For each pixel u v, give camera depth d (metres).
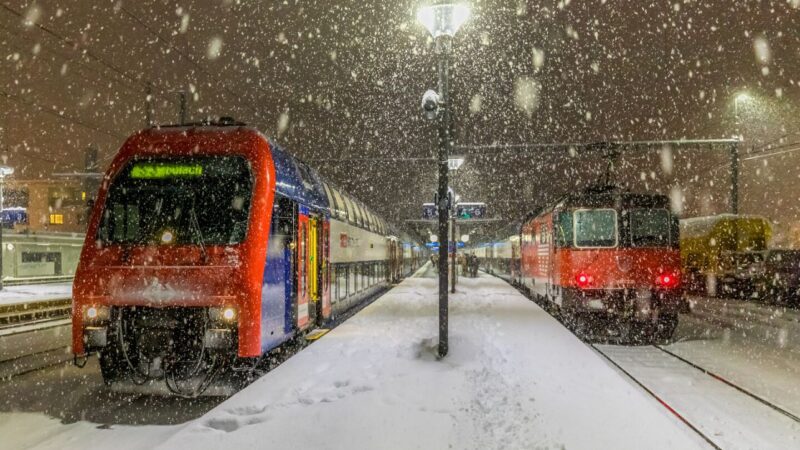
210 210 8.05
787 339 13.09
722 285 26.50
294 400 6.73
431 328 13.02
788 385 8.60
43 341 13.27
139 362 7.79
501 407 6.47
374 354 9.66
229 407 6.42
